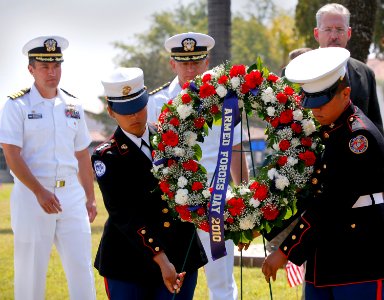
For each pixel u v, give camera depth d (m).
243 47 93.75
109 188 8.41
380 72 47.22
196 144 8.62
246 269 14.48
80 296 10.72
